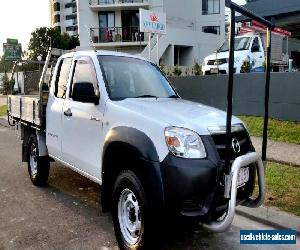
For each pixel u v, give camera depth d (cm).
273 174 625
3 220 479
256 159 362
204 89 1181
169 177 329
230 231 447
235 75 1083
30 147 645
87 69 485
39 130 596
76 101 476
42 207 530
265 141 420
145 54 2609
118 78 469
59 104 536
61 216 495
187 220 332
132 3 3019
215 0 3469
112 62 486
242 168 360
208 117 378
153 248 355
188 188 326
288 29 2705
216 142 351
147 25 1758
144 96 474
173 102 452
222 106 1129
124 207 390
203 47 3078
